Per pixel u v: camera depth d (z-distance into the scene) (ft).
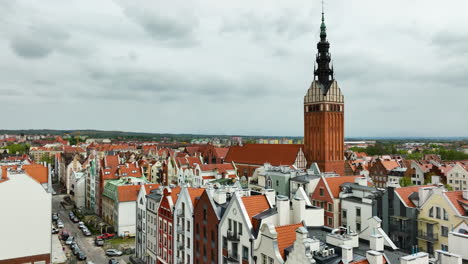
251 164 422.82
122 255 275.80
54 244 291.79
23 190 193.98
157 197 242.99
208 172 402.31
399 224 173.99
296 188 239.09
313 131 394.93
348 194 203.51
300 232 104.42
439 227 160.56
